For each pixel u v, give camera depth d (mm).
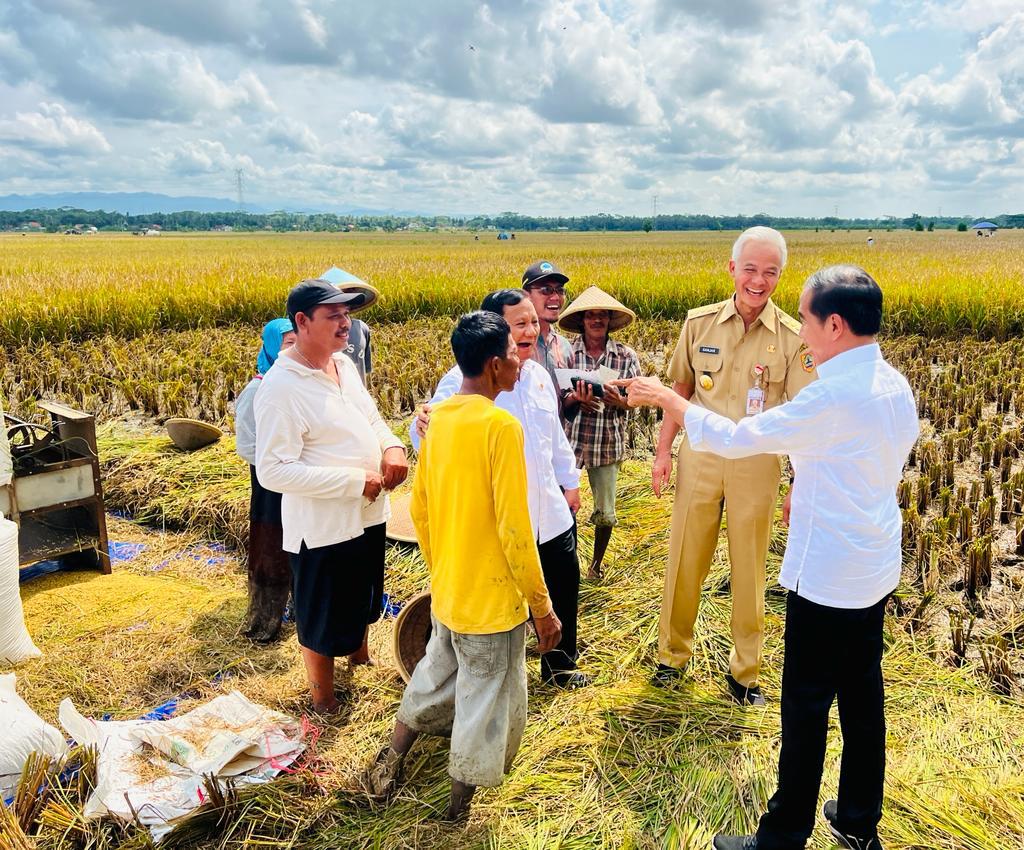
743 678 3494
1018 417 8680
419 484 2838
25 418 8477
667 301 17234
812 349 2455
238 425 3955
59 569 5004
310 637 3328
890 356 11680
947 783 2906
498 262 32469
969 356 11508
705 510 3463
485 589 2617
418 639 3576
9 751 2904
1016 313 13211
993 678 3705
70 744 3154
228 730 3162
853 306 2297
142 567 5086
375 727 3309
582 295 4668
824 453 2367
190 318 15852
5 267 26766
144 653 3947
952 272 19906
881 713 2508
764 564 3473
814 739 2475
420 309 17812
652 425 8305
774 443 2412
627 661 3832
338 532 3209
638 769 3020
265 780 2951
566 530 3461
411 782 2992
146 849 2623
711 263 30109
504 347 2590
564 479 3688
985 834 2639
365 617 3422
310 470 3113
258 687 3656
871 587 2379
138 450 6805
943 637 4133
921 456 6973
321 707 3434
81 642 4035
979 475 6859
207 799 2801
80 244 65812
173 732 3123
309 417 3227
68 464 4602
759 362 3406
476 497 2562
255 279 18594
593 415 4488
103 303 14727
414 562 4945
